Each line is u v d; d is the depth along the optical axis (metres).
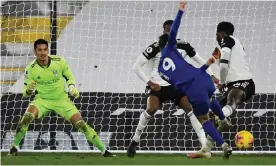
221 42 30.80
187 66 27.84
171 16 39.91
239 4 39.81
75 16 39.78
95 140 32.03
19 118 39.19
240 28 39.69
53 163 29.38
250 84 30.80
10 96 39.41
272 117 38.66
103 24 39.81
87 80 39.44
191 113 32.09
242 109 38.69
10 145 38.72
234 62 30.75
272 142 38.44
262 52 39.38
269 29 39.53
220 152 35.59
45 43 31.44
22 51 39.97
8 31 40.00
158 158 32.34
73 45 39.66
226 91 31.25
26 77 31.80
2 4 39.97
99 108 39.16
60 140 38.28
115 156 32.69
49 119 38.44
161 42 28.69
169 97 31.08
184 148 38.44
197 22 39.66
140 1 39.97
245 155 34.97
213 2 39.72
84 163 29.47
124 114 39.12
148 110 30.83
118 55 39.69
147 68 38.41
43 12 40.12
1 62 39.69
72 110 31.94
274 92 38.84
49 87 31.77
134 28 39.84
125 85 39.47
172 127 38.69
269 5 39.66
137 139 31.33
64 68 32.00
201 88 27.70
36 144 38.25
